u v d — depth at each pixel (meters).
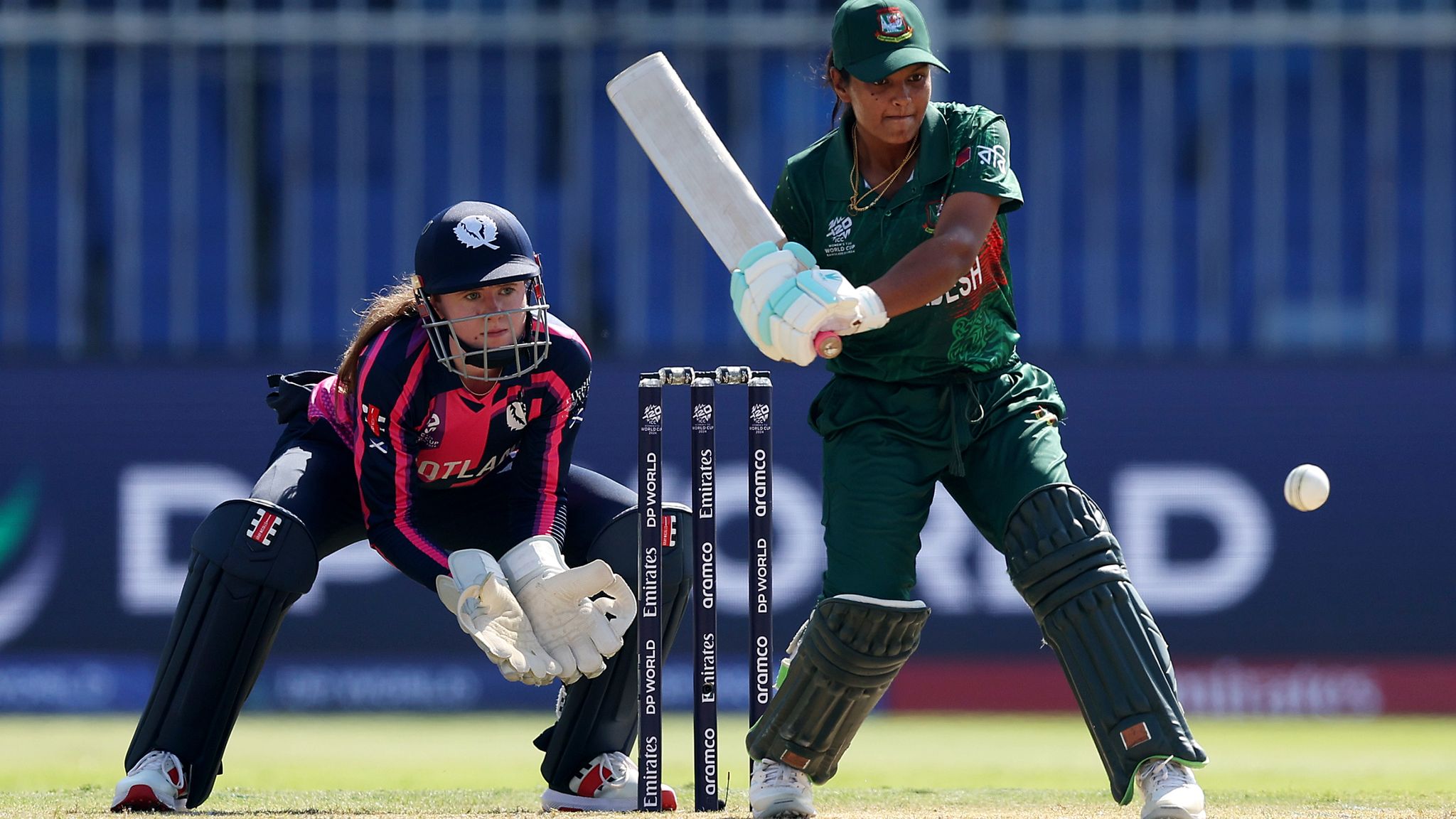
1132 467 39.75
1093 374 40.19
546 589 12.59
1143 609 11.68
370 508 13.50
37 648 38.25
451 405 13.34
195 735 14.12
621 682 14.49
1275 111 45.50
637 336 45.34
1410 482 39.50
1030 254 45.66
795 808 12.42
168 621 38.69
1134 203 45.59
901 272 11.28
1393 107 45.44
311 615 37.91
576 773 14.88
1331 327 45.72
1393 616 39.03
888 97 11.58
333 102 45.22
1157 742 11.34
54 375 39.38
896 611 11.76
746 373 13.50
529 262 12.92
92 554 38.75
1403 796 17.16
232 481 39.38
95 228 44.84
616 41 45.38
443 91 45.34
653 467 13.52
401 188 45.41
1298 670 38.84
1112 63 45.53
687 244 45.34
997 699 37.97
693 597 13.71
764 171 45.66
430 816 13.79
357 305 45.28
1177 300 45.66
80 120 44.75
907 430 12.18
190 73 44.91
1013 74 45.59
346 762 27.17
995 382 12.38
